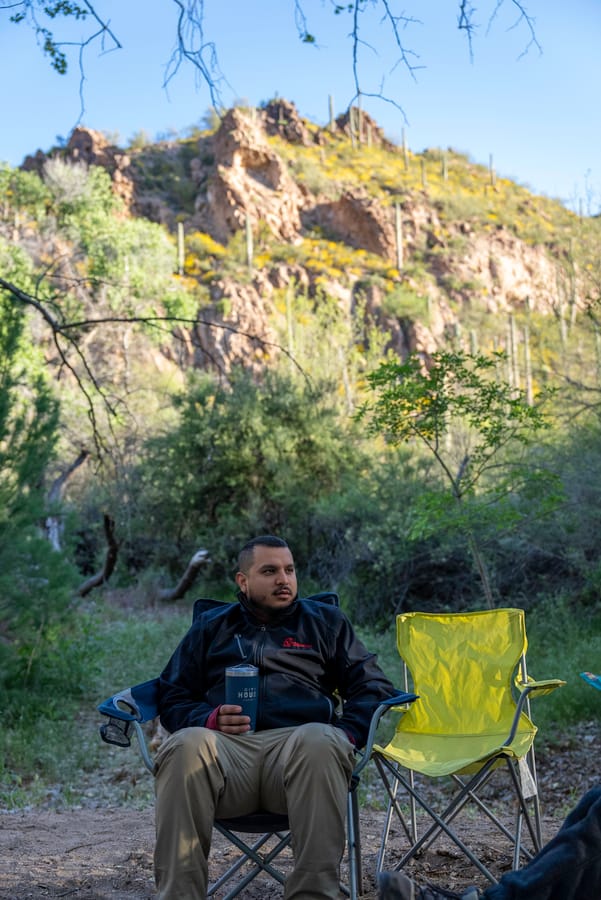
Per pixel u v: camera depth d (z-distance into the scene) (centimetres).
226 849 394
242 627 316
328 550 1437
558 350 1222
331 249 6575
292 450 1653
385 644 1039
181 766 268
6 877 351
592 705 725
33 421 837
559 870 220
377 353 3058
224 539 1608
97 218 2827
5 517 806
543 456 1086
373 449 1745
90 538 1833
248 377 1780
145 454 1745
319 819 262
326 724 280
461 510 869
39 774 664
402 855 373
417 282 6275
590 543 1048
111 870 361
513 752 310
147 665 965
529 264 6975
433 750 363
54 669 858
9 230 2862
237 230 6438
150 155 7331
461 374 868
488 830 439
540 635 1002
